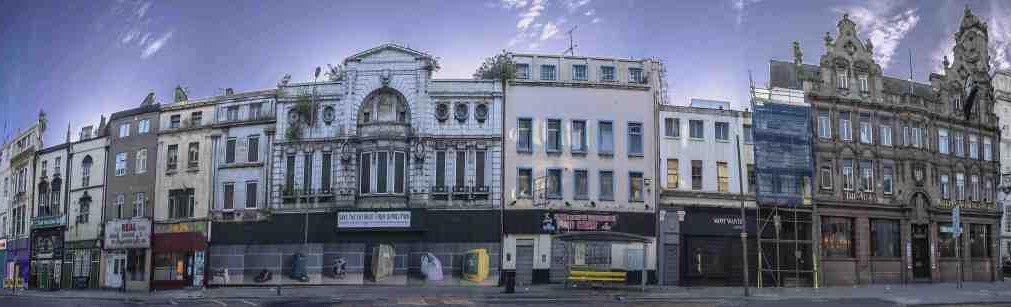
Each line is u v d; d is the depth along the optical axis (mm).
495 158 50500
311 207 51281
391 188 50281
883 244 57406
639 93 52656
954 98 62844
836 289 47625
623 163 51562
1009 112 73125
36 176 68125
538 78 53688
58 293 52062
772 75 58688
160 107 58344
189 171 55781
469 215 49875
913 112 59781
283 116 52719
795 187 54375
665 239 51156
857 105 57500
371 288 46781
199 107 56750
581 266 43375
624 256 46438
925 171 59562
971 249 61812
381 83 51688
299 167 51844
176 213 55812
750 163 53969
